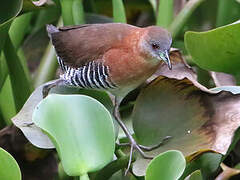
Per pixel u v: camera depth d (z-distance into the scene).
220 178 3.96
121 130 3.97
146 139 3.92
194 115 3.92
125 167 3.92
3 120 4.08
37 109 3.83
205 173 3.93
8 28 3.96
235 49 3.93
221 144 3.89
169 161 3.80
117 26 3.99
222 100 3.92
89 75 3.97
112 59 3.96
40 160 4.01
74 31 3.99
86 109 3.84
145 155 3.91
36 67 4.20
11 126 3.98
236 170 3.96
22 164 4.00
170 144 3.91
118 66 3.96
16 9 3.97
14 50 4.02
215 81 4.02
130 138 3.92
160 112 3.93
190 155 3.87
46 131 3.81
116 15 4.05
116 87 3.98
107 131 3.83
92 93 3.99
